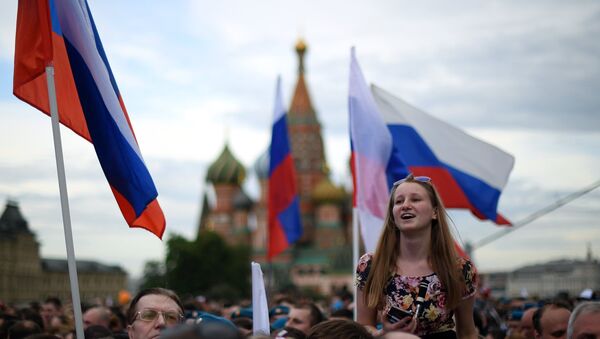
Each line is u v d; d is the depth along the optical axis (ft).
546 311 43.60
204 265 524.11
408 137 65.26
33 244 398.42
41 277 417.69
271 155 91.76
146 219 41.88
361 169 54.24
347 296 93.91
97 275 547.90
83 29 41.24
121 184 41.14
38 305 91.66
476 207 65.92
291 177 91.61
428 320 32.17
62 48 43.09
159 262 524.52
